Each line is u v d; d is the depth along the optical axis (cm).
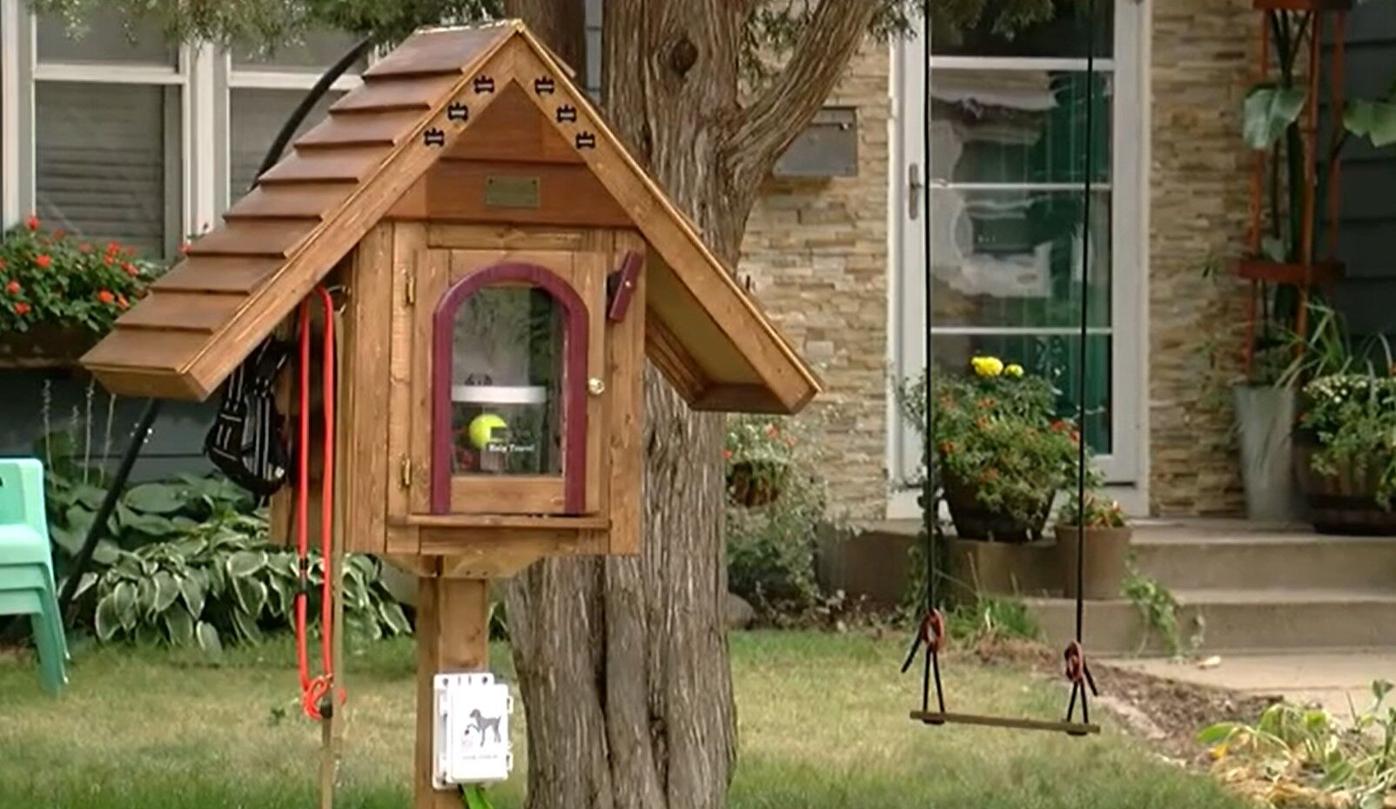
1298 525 1361
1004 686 1095
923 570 1244
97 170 1326
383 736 973
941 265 1412
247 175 1346
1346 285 1409
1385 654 1220
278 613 1204
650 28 679
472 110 491
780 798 855
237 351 475
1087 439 1398
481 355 505
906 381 1352
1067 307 1423
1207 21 1423
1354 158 1408
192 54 1289
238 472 521
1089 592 1215
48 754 925
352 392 491
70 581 1191
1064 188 1425
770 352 529
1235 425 1414
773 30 919
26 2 1057
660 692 687
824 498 1312
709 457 689
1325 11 1379
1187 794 884
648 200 507
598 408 506
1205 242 1422
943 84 1411
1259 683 1126
